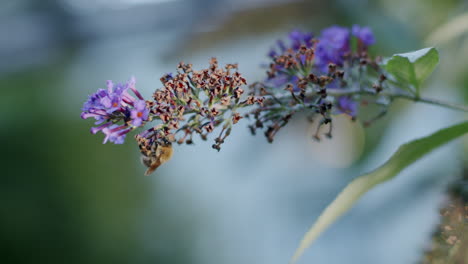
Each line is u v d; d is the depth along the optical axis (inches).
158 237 56.3
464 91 23.3
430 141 16.4
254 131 17.4
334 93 18.1
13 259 52.1
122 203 57.7
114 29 43.8
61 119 57.5
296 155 32.3
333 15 30.7
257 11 31.5
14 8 46.5
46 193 55.1
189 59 37.4
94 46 45.6
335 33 18.5
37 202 54.6
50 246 53.7
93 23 44.8
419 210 20.7
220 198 48.4
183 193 55.4
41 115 56.2
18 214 53.2
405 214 21.3
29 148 55.3
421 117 24.5
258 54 34.4
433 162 21.3
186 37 35.9
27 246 52.7
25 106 55.4
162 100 16.6
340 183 28.4
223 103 16.5
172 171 55.9
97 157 58.2
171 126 16.5
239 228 43.1
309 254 24.4
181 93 16.7
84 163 57.3
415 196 21.4
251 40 34.6
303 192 30.3
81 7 45.9
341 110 18.1
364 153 27.6
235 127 34.9
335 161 29.9
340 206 16.5
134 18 42.3
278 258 32.5
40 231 53.9
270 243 34.0
